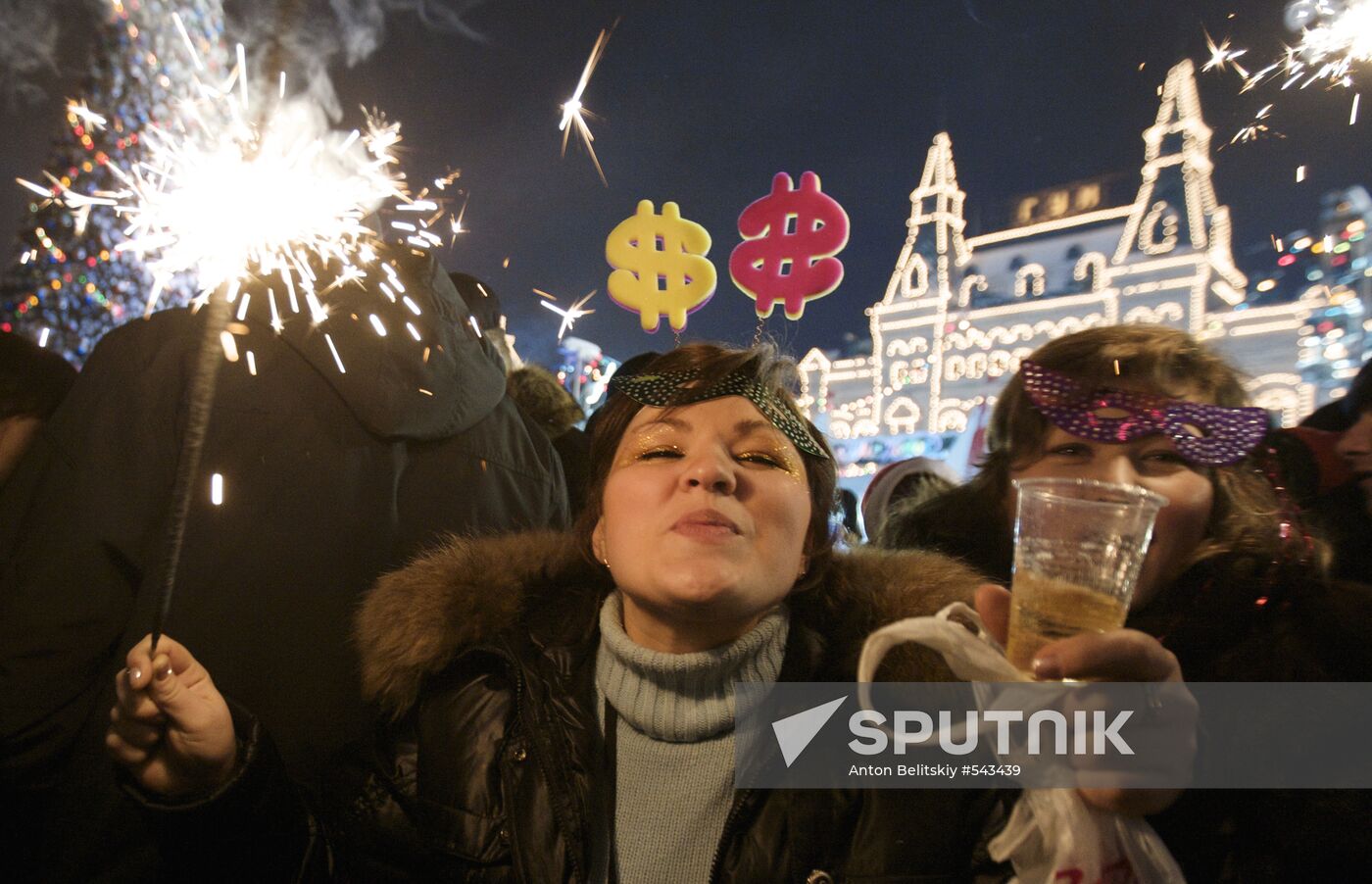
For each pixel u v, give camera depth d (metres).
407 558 1.70
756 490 1.12
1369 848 1.02
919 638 0.93
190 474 0.94
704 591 1.03
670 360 1.28
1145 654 0.81
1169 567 1.24
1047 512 0.88
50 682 1.39
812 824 1.09
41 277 6.43
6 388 1.89
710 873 1.09
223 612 1.48
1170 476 1.24
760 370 1.27
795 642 1.22
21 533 1.50
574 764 1.16
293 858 1.21
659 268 3.06
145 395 1.50
